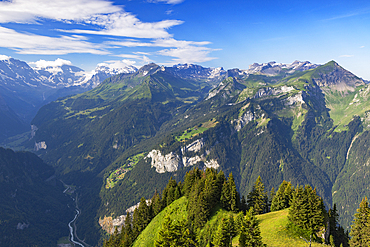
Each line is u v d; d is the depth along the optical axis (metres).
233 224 83.38
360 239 81.75
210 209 103.56
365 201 83.12
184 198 126.38
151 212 131.50
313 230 73.88
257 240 66.50
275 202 107.25
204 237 90.88
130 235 122.81
